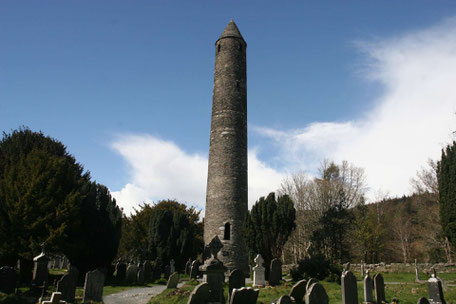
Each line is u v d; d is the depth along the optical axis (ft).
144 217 138.21
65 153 94.32
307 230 122.72
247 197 83.51
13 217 61.67
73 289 45.19
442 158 72.02
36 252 60.44
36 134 89.15
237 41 93.40
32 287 46.11
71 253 66.74
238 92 88.69
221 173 81.56
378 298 42.83
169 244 105.40
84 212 75.87
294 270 66.90
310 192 126.11
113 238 80.94
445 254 117.80
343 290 38.22
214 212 79.51
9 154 79.77
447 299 44.06
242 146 85.30
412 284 64.18
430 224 117.29
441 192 71.00
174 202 149.48
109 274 80.33
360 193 128.88
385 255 157.28
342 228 111.96
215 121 86.79
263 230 66.64
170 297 46.75
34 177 66.13
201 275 80.28
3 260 62.34
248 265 78.48
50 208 65.51
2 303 38.96
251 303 35.76
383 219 158.30
